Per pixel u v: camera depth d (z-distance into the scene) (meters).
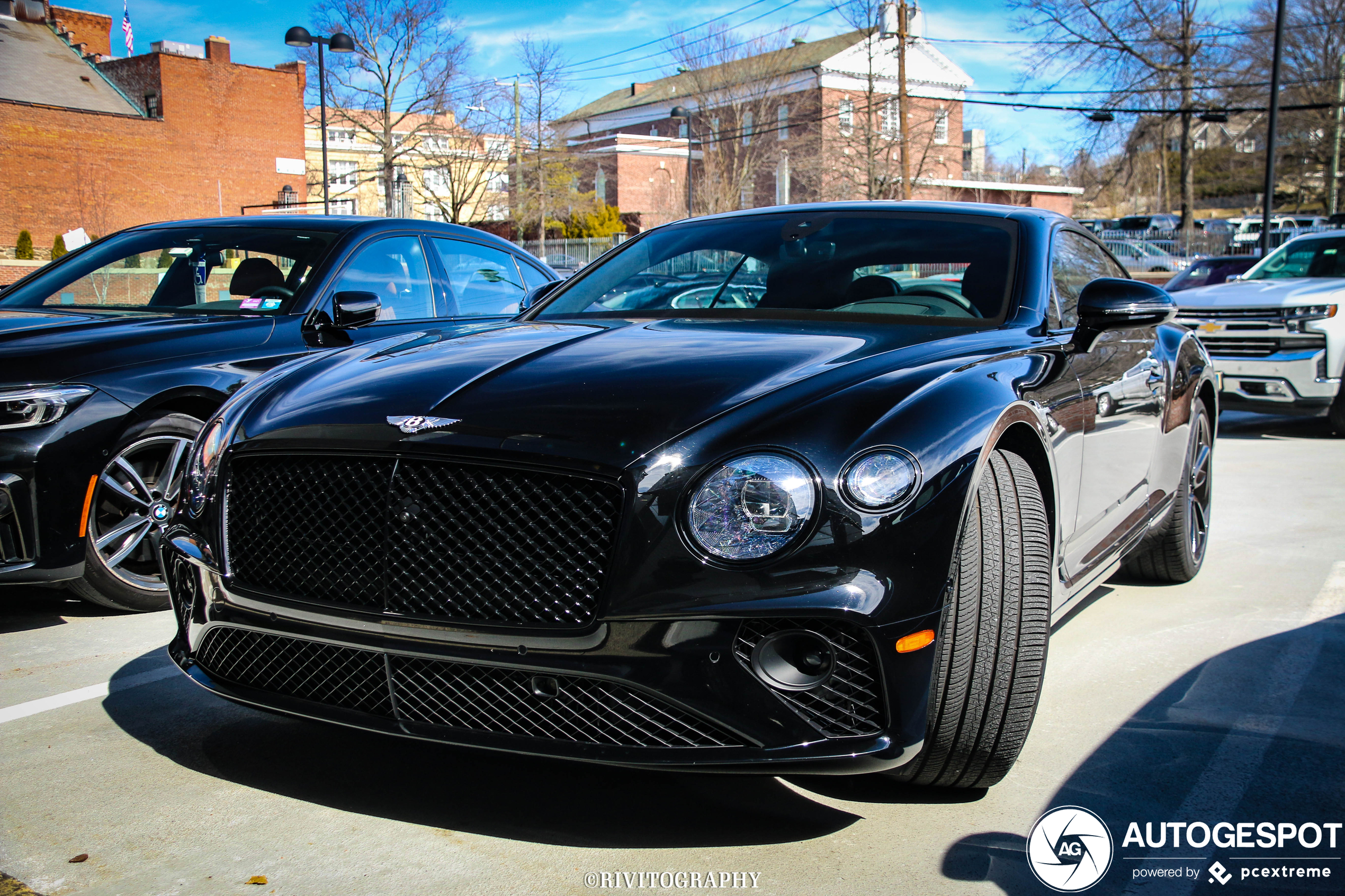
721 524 2.05
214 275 4.70
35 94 35.47
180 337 4.03
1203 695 3.21
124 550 3.87
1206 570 4.73
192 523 2.54
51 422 3.60
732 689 2.03
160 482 3.95
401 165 40.75
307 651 2.32
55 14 43.31
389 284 4.93
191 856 2.23
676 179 59.28
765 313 3.14
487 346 2.77
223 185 39.22
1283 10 19.55
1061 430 2.74
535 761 2.13
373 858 2.23
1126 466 3.48
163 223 5.21
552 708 2.13
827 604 2.02
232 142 39.34
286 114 40.53
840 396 2.23
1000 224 3.42
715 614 2.03
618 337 2.79
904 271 3.25
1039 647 2.36
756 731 2.04
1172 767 2.71
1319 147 39.94
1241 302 8.74
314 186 53.06
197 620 2.50
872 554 2.05
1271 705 3.13
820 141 46.12
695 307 3.26
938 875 2.18
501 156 44.38
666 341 2.70
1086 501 3.05
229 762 2.70
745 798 2.51
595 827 2.37
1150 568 4.42
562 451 2.12
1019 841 2.32
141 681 3.30
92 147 36.28
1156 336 3.97
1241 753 2.79
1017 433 2.53
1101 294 3.03
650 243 3.78
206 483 2.53
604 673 2.05
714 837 2.33
